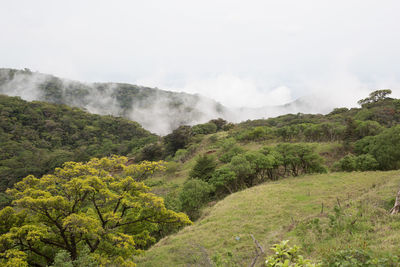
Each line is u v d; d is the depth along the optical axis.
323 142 60.88
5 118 119.31
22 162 89.56
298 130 67.56
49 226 12.11
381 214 11.23
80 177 12.84
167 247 16.39
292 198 24.64
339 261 5.92
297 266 5.03
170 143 91.25
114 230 12.72
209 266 10.51
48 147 115.50
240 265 10.02
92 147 123.06
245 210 22.22
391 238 7.70
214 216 22.34
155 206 12.81
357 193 22.64
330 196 23.45
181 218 13.62
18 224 11.77
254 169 39.75
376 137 43.59
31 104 145.62
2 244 9.85
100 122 157.75
